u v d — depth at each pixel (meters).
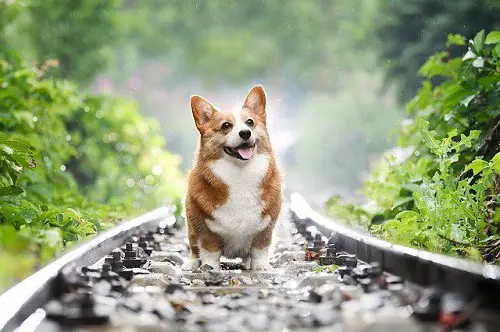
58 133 12.99
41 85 12.48
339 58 48.00
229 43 63.62
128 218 12.99
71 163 16.62
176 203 14.98
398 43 20.89
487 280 3.77
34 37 21.44
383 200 11.19
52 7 21.67
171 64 60.91
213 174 7.39
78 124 16.42
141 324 3.89
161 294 5.07
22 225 7.70
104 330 3.76
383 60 21.61
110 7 22.81
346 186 49.12
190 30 63.38
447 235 7.27
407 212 7.72
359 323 3.91
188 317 4.26
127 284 5.52
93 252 6.47
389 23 20.98
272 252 8.52
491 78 8.86
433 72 10.92
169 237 11.07
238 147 7.31
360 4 37.06
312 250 7.92
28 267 4.89
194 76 63.47
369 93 49.03
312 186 49.88
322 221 10.34
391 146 42.94
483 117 8.88
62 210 9.29
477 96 9.02
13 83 11.81
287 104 61.66
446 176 7.79
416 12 20.16
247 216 7.38
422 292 4.52
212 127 7.47
